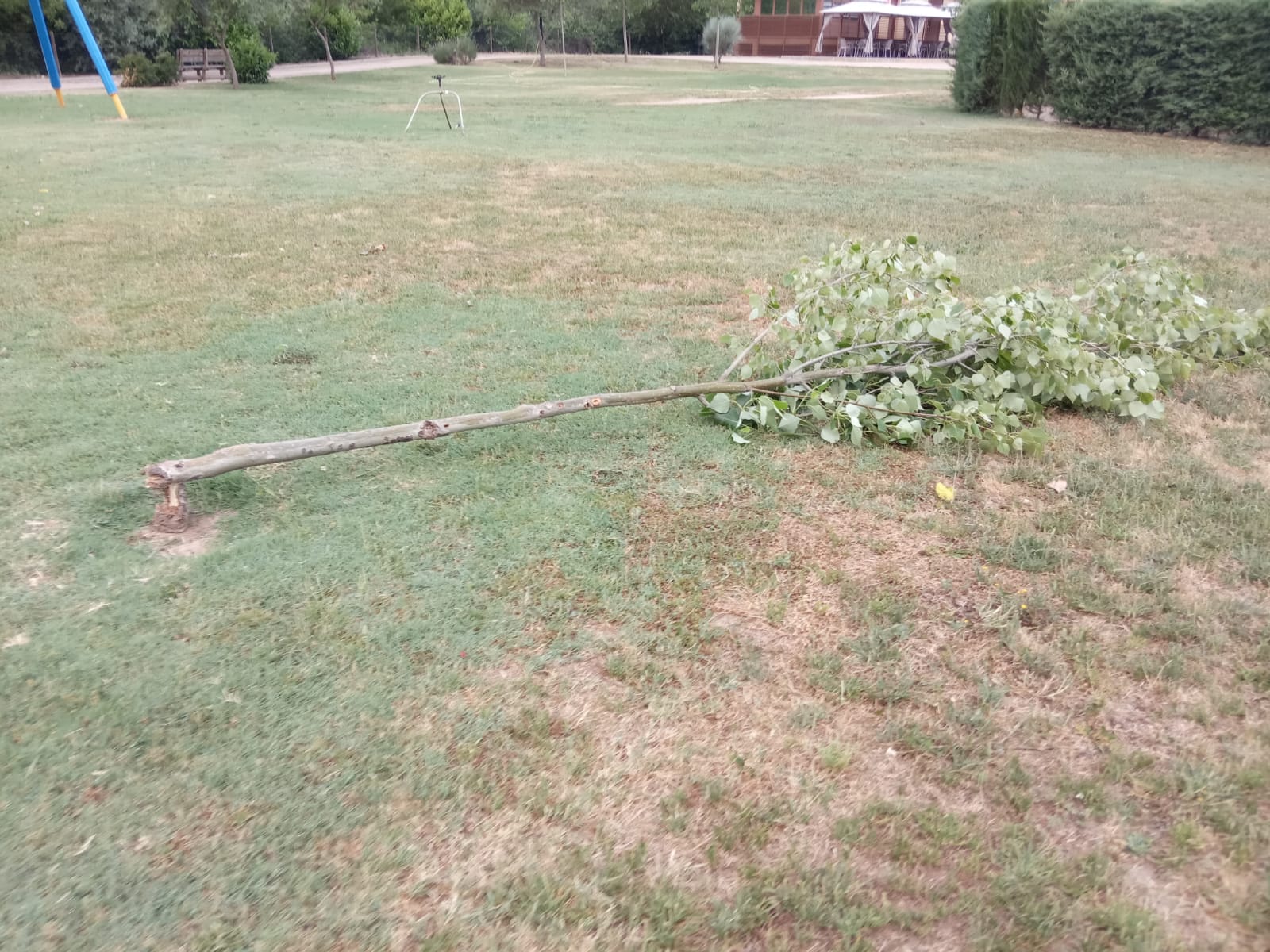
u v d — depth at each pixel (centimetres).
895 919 194
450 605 292
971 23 1891
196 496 356
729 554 324
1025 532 338
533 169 1198
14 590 298
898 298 464
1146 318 500
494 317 587
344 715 246
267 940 187
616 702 253
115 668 262
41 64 2958
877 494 368
